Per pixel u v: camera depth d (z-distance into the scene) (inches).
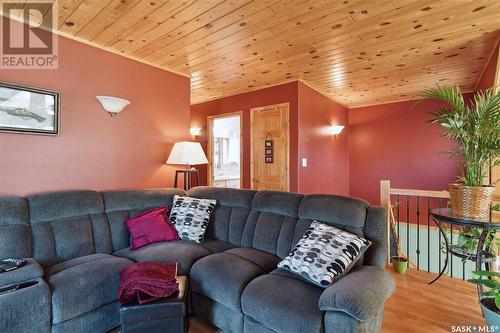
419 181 196.1
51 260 78.4
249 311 62.4
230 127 278.7
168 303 57.7
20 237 74.1
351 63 127.8
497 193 112.3
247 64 128.7
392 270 110.2
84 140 102.7
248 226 95.3
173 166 135.9
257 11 83.0
